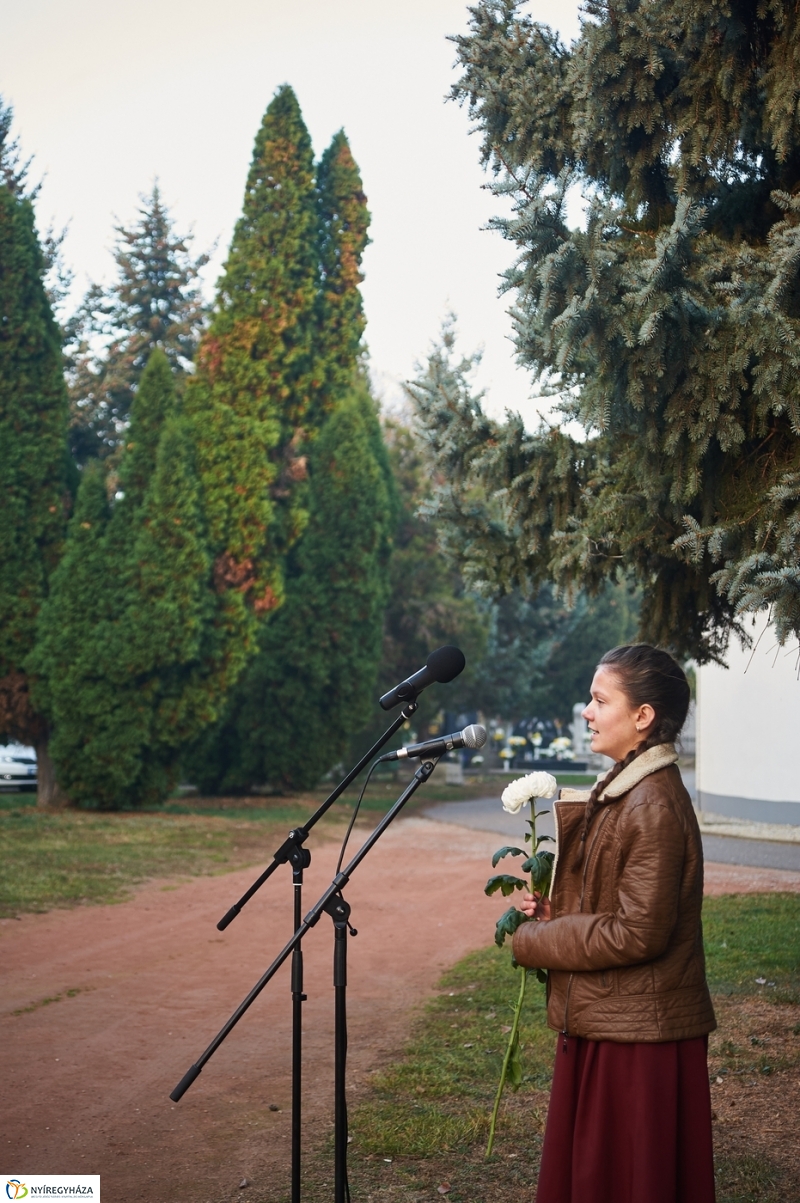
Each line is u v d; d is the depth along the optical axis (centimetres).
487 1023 656
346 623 2288
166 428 1886
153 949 893
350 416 2312
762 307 498
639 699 288
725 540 548
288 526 2248
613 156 599
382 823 342
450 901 1154
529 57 605
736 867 1330
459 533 745
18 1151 459
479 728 336
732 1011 652
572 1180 275
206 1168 439
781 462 558
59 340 1942
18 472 1883
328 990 764
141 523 1869
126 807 1989
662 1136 267
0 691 1894
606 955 270
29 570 1888
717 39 538
